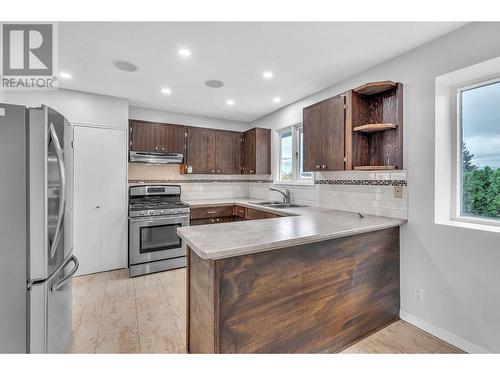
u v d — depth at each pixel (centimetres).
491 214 181
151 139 359
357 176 255
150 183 389
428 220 195
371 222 199
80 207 307
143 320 211
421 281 199
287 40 192
